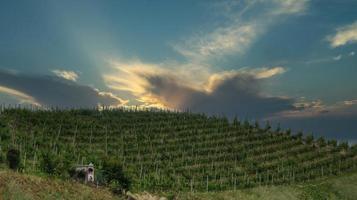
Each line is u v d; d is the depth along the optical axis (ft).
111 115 638.53
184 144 533.14
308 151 583.99
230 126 635.25
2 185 170.19
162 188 378.53
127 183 271.69
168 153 493.36
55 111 619.67
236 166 488.85
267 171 478.59
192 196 355.36
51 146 453.58
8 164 261.24
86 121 579.48
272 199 390.21
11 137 439.63
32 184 191.52
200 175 442.50
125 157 465.47
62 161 278.46
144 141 531.09
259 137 601.62
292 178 468.34
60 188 204.33
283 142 602.85
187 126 606.96
